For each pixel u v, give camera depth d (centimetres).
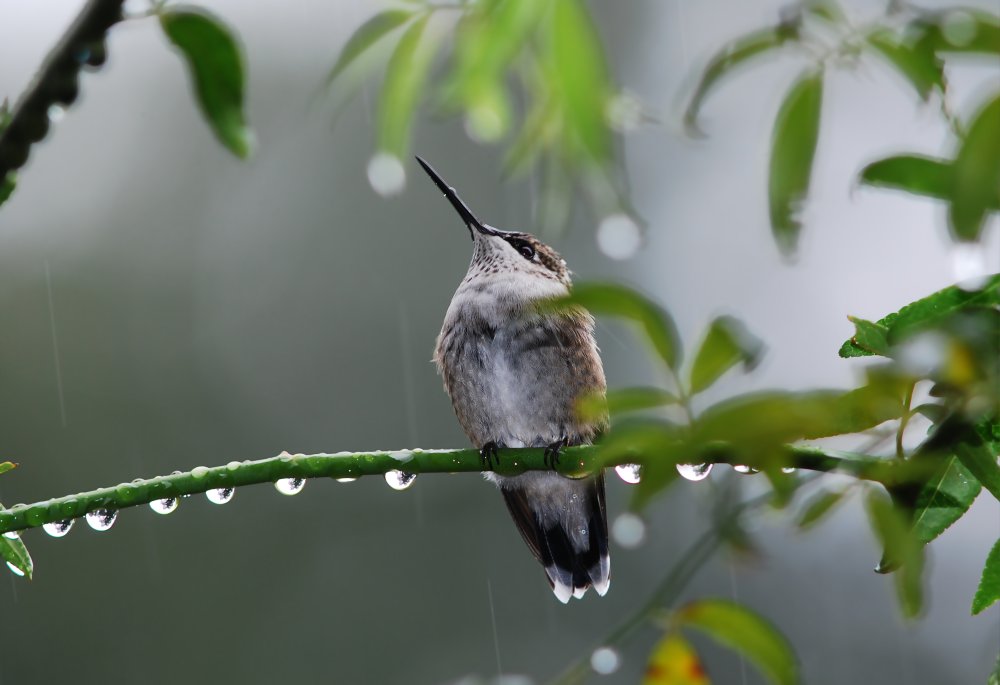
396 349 1271
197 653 1130
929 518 252
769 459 208
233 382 1248
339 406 1252
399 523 1212
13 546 348
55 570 1132
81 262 1260
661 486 209
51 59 286
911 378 216
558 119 329
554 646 1155
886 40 256
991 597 254
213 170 1328
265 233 1307
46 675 1098
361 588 1177
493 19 297
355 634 1148
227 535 1184
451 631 1164
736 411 206
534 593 1188
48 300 1236
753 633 261
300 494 1212
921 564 233
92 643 1112
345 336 1276
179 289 1274
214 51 281
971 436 242
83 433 1190
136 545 1159
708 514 287
